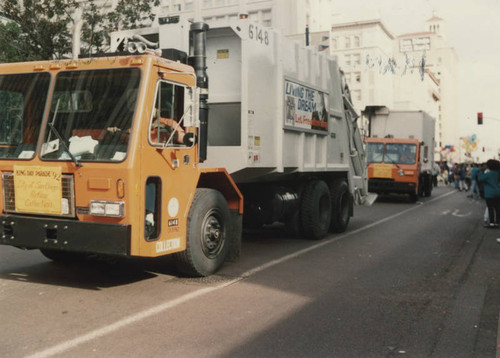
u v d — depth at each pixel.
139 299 5.61
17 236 5.84
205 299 5.63
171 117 6.02
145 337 4.41
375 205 20.14
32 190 5.80
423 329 4.76
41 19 14.98
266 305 5.44
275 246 9.29
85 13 15.52
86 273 6.86
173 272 6.96
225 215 6.94
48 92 5.98
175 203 6.07
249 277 6.75
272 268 7.34
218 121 7.91
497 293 6.13
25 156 5.90
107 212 5.47
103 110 5.71
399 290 6.21
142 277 6.65
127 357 3.96
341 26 73.31
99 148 5.59
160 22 7.72
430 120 25.95
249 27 7.61
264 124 8.00
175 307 5.31
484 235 11.33
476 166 25.45
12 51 15.31
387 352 4.17
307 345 4.29
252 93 7.67
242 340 4.37
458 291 6.20
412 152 21.97
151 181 5.76
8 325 4.70
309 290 6.11
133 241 5.43
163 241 5.87
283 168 8.62
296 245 9.44
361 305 5.51
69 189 5.64
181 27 7.58
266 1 48.56
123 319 4.90
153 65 5.71
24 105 6.05
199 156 6.68
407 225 13.03
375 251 8.95
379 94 73.75
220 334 4.51
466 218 15.04
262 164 7.94
